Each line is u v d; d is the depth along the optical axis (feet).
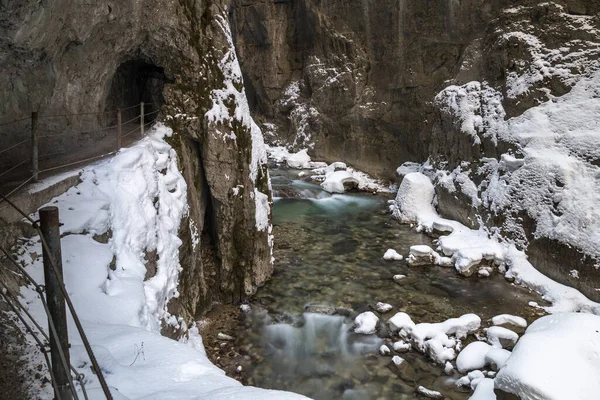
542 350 18.38
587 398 16.90
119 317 18.53
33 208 20.31
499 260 39.81
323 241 46.57
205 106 33.37
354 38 69.82
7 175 23.29
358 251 44.11
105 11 25.84
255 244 36.11
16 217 19.04
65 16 22.53
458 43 57.31
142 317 19.97
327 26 72.49
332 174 65.41
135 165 26.99
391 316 32.48
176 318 26.17
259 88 86.53
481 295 35.63
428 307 33.76
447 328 29.50
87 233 21.45
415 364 27.48
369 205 58.65
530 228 38.93
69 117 28.68
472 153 48.16
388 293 35.94
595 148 36.52
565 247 35.17
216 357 28.37
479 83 50.55
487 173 45.55
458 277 38.65
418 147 62.95
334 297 35.37
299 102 80.94
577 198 35.81
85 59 27.61
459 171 49.26
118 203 24.12
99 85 30.91
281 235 47.93
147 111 40.42
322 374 26.89
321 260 42.01
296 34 81.35
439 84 59.77
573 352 18.13
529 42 44.57
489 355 26.11
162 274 25.21
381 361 27.91
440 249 43.37
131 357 14.28
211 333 30.99
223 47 34.63
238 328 31.76
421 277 38.65
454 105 51.90
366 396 25.00
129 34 29.55
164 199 28.45
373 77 69.10
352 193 63.87
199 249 33.22
